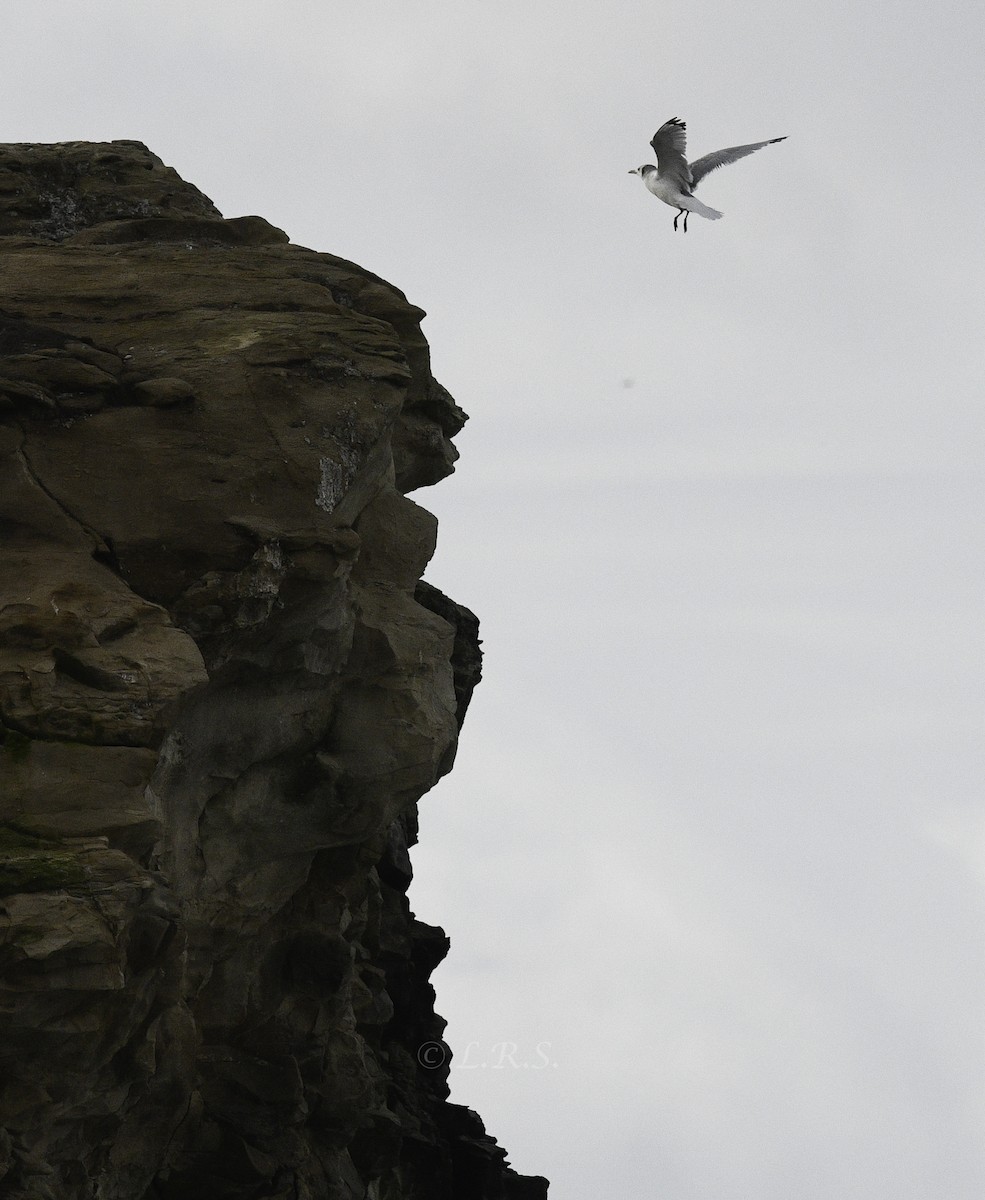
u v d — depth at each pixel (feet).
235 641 151.94
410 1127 227.40
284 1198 175.11
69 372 159.53
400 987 241.55
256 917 168.04
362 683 170.71
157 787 147.95
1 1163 126.72
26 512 148.46
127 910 124.26
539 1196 246.27
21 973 121.08
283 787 167.12
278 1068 175.63
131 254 191.31
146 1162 157.58
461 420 202.90
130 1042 135.74
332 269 194.18
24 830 125.90
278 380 164.76
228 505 152.97
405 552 181.88
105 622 137.08
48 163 211.41
